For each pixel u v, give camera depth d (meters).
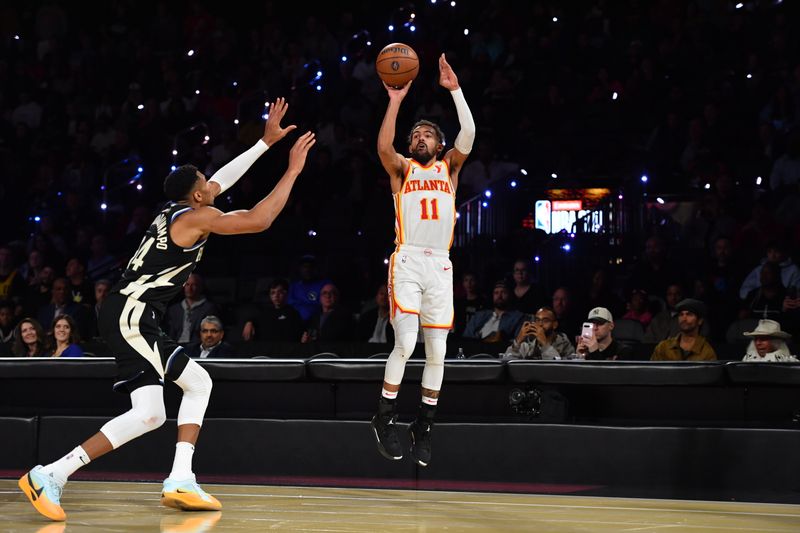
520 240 12.20
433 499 6.16
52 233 13.53
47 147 15.33
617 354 8.03
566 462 6.95
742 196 12.23
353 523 5.24
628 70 15.25
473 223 12.77
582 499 6.20
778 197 12.09
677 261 11.64
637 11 16.06
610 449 6.89
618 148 13.77
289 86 15.66
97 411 7.85
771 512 5.74
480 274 12.16
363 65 15.89
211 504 5.65
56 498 5.36
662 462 6.84
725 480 6.76
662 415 7.32
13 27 17.94
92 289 11.59
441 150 6.31
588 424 7.02
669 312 9.57
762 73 14.18
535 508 5.82
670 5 15.75
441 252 6.08
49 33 17.72
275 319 10.38
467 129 6.04
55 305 10.72
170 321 10.28
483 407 7.45
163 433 7.42
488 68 15.45
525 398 7.16
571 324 10.10
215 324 8.70
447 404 7.50
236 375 7.38
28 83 16.64
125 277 5.73
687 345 8.04
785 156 12.38
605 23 15.99
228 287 12.33
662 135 13.41
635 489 6.68
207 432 7.39
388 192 13.71
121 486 6.66
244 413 7.72
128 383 5.66
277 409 7.70
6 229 14.25
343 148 14.41
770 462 6.70
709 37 15.13
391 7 17.20
